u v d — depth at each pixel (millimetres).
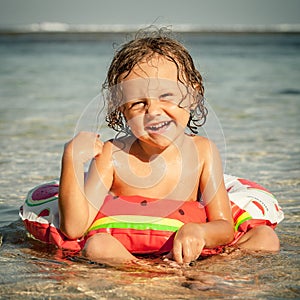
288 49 31922
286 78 16594
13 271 3441
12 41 43094
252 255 3723
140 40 3898
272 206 4316
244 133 8367
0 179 5844
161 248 3723
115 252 3566
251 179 5871
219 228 3701
